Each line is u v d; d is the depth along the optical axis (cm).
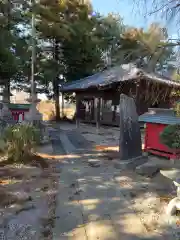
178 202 286
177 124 451
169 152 526
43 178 411
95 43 1519
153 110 579
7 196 328
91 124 1455
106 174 445
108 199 330
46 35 1480
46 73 1528
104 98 1386
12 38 1154
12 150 502
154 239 234
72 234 242
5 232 242
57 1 1241
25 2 1226
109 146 729
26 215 278
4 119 797
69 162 530
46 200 321
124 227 257
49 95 1748
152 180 410
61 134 980
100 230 250
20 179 402
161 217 279
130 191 360
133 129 525
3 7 1139
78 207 303
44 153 603
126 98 520
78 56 1620
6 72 1126
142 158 520
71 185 382
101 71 1543
